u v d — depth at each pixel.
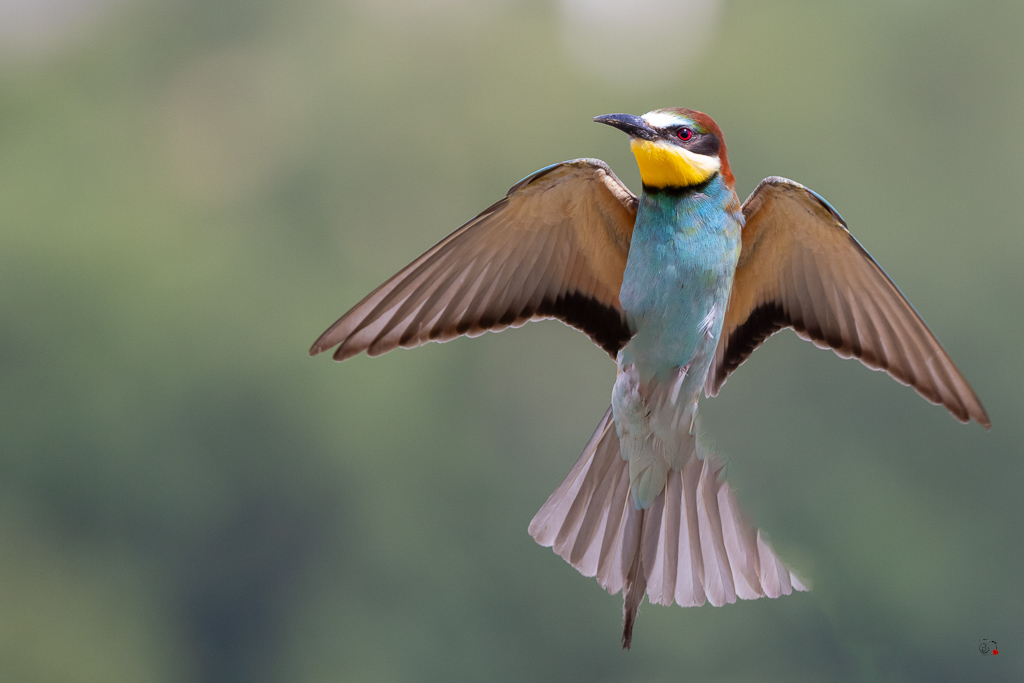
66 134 28.19
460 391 25.23
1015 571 21.77
